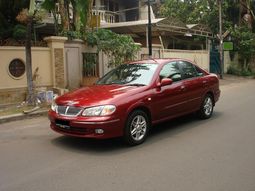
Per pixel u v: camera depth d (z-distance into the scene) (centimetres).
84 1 1205
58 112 722
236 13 3281
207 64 2594
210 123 933
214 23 2931
